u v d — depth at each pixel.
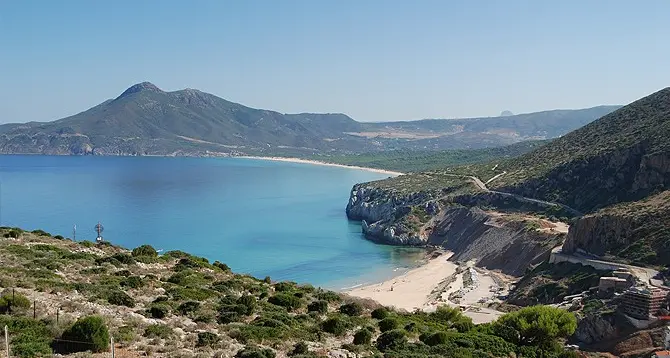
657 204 90.12
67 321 28.27
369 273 121.12
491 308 84.75
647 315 60.81
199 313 35.84
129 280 40.94
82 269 43.84
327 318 41.50
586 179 132.88
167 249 134.88
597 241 90.31
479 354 38.12
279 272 118.81
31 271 39.03
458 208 157.75
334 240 159.25
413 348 36.53
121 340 27.83
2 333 26.03
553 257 93.50
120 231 155.00
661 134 119.56
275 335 33.69
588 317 63.84
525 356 41.16
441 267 125.75
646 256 78.69
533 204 138.88
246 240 152.12
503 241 121.69
